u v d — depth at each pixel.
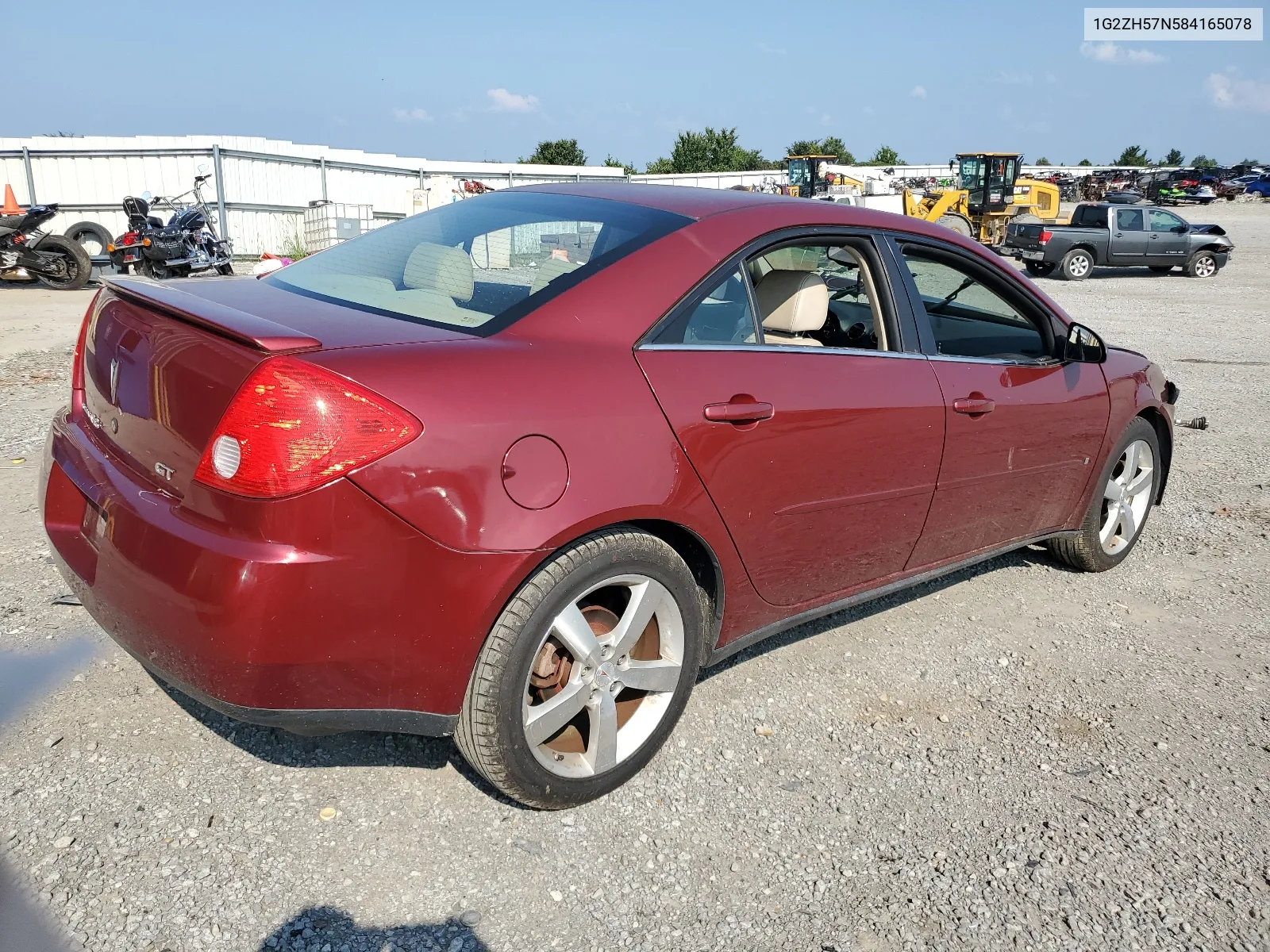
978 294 3.67
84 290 13.70
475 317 2.51
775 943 2.23
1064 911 2.40
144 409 2.35
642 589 2.58
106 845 2.34
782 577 3.00
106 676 3.07
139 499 2.27
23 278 13.76
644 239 2.78
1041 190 31.38
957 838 2.65
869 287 3.29
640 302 2.62
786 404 2.81
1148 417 4.62
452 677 2.28
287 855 2.37
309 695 2.15
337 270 2.97
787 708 3.25
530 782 2.46
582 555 2.39
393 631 2.17
